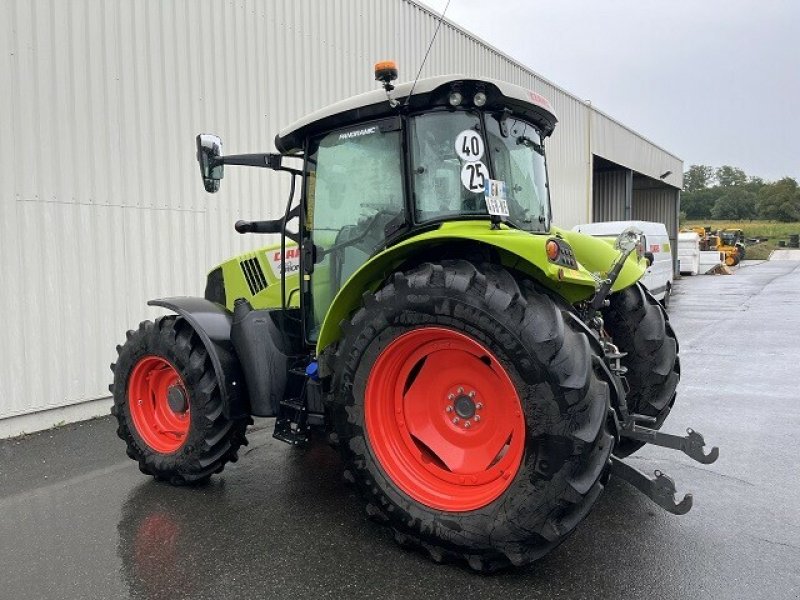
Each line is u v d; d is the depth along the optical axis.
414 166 3.13
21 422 4.95
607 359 2.95
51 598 2.60
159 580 2.71
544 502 2.53
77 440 4.82
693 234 26.67
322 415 3.35
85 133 5.25
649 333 3.87
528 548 2.61
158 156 5.84
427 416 2.99
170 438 3.92
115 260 5.52
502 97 3.08
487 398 2.85
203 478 3.75
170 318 3.88
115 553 2.96
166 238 5.95
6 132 4.75
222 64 6.41
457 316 2.67
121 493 3.72
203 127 6.23
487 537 2.63
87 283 5.31
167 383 3.93
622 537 3.05
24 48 4.82
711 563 2.79
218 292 4.50
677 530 3.12
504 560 2.68
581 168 16.30
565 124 15.16
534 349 2.54
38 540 3.12
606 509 3.38
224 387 3.53
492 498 2.69
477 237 2.71
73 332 5.23
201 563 2.85
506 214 2.97
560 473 2.51
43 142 4.97
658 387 3.87
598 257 3.91
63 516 3.40
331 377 3.12
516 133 3.38
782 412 5.39
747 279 23.86
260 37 6.82
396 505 2.86
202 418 3.61
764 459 4.17
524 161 3.46
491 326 2.60
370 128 3.27
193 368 3.62
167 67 5.89
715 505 3.43
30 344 4.95
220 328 3.69
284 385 3.57
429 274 2.76
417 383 3.01
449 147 3.09
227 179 6.53
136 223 5.68
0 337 4.77
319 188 3.54
